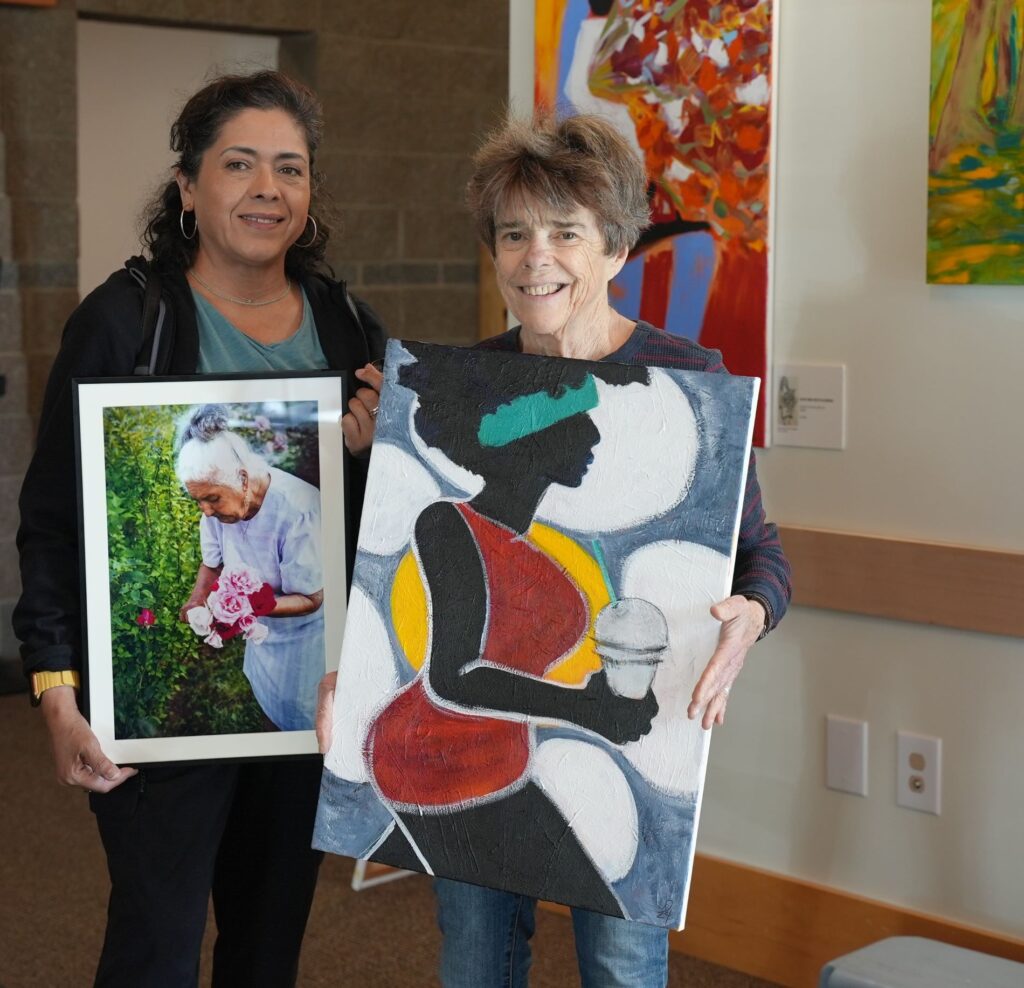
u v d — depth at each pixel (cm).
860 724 274
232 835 210
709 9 270
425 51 631
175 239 203
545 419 173
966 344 254
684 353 183
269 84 199
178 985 192
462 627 172
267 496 193
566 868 166
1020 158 238
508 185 174
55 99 527
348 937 312
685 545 166
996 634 255
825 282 269
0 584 516
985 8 239
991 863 261
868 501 269
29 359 528
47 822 386
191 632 192
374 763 173
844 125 263
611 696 166
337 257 621
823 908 281
